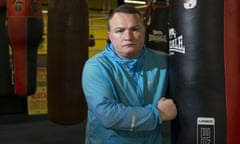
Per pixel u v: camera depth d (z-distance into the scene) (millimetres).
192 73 1429
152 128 1469
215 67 1398
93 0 9703
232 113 1409
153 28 3553
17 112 6414
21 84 3033
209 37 1395
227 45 1395
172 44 1537
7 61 3223
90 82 1511
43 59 6305
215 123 1410
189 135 1453
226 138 1416
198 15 1401
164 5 3576
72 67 3062
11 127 5344
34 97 6336
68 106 3094
